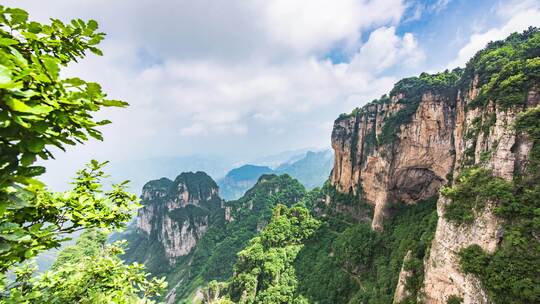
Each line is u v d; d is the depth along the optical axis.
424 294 29.92
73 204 6.67
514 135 28.08
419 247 36.31
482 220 25.31
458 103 53.31
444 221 29.27
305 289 62.31
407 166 62.16
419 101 60.25
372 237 61.62
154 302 8.88
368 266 57.22
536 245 21.88
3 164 3.26
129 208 8.08
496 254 23.38
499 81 34.94
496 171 28.41
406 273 34.59
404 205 63.59
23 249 4.71
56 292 8.20
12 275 8.30
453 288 26.62
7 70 2.77
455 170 49.84
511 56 40.38
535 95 29.59
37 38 4.12
